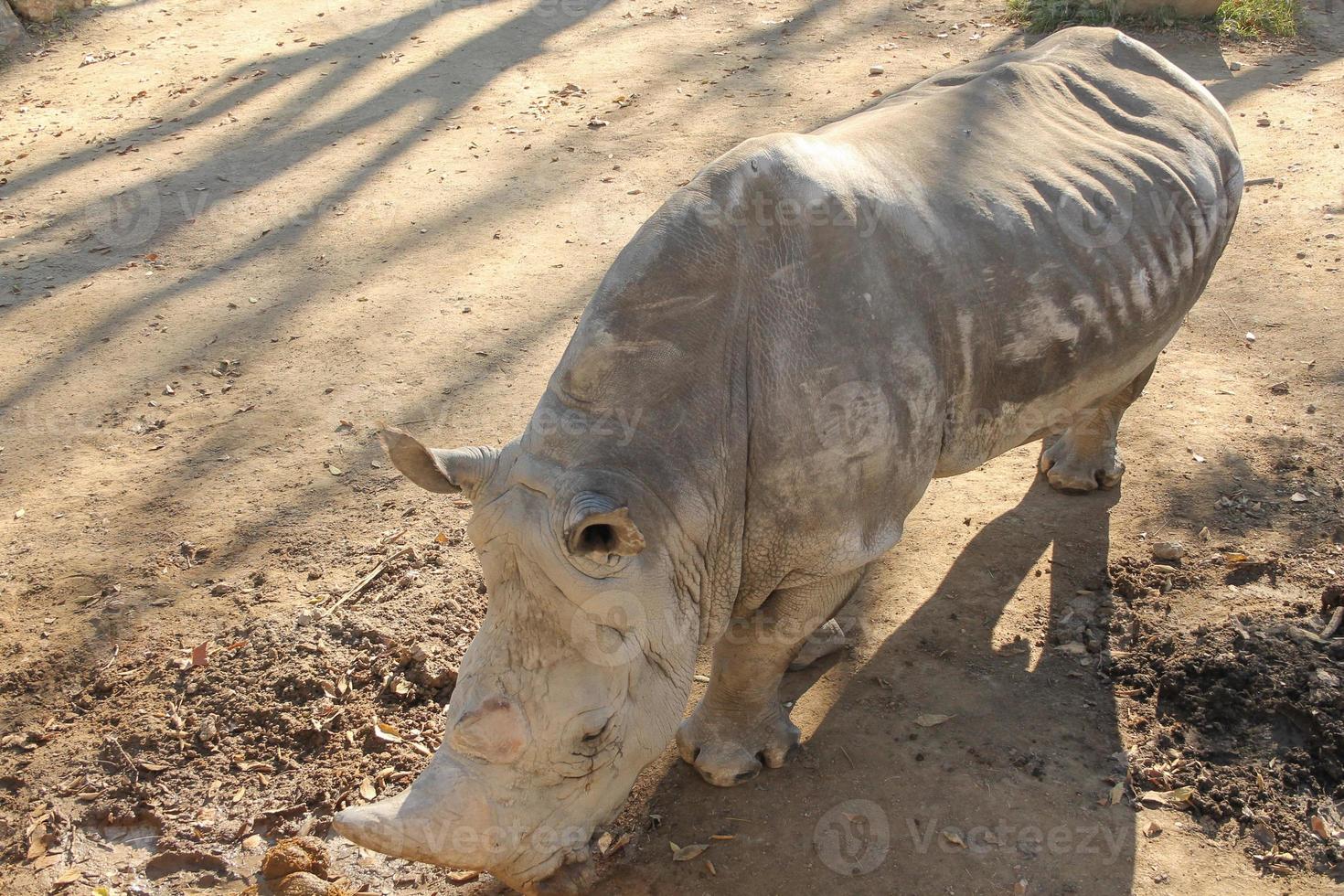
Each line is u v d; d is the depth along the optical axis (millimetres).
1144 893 3854
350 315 7965
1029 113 4555
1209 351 6859
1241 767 4289
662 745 3420
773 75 11562
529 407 6840
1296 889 3854
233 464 6531
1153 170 4566
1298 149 9078
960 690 4738
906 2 13398
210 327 7938
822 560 3777
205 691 4977
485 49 12914
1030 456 6254
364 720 4750
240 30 14039
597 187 9523
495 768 3043
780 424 3555
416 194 9680
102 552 5898
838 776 4367
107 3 14938
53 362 7625
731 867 4039
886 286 3730
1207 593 5090
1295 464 5871
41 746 4820
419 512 6027
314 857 4164
